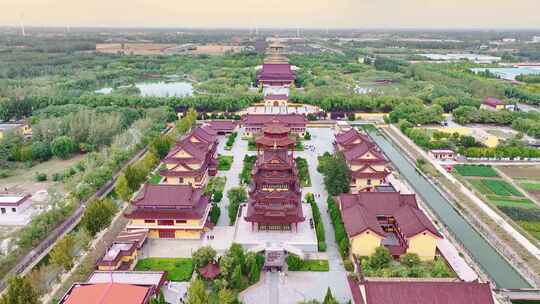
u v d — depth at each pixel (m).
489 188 127.00
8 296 63.62
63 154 149.88
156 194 96.62
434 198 124.50
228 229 100.56
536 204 115.81
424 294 61.56
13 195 110.44
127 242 88.00
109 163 131.50
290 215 94.12
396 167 150.38
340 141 140.00
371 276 77.44
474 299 61.31
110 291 65.50
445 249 92.50
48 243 93.88
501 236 98.25
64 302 64.69
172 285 78.69
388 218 95.62
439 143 160.62
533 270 85.19
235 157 152.12
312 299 75.69
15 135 158.25
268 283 80.56
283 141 121.12
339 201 105.38
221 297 69.12
